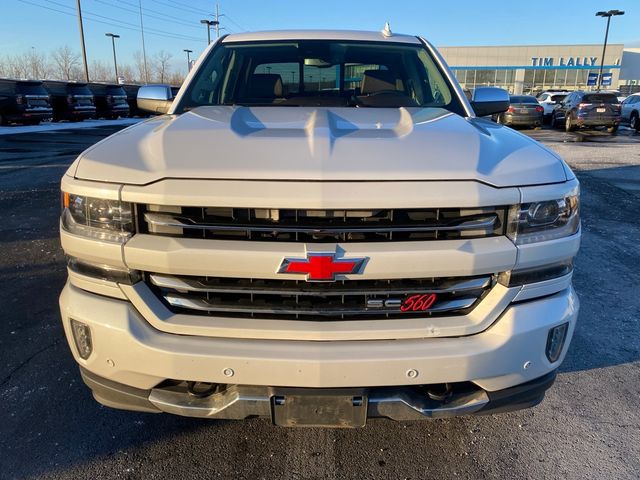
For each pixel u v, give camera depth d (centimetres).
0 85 2056
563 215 192
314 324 181
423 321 184
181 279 182
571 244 194
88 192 184
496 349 183
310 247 173
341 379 177
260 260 172
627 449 235
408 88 318
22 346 323
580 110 1977
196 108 261
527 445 238
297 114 245
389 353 178
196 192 172
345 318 183
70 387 281
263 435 244
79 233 188
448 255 175
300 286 179
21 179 890
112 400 197
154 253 176
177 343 180
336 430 248
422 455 232
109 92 2680
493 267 181
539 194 184
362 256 172
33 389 278
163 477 218
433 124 222
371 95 312
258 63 325
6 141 1555
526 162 192
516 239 183
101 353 188
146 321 184
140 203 178
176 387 192
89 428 248
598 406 267
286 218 175
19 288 414
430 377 180
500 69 6125
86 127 2147
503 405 197
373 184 173
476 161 185
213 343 180
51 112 2197
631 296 411
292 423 185
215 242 175
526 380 194
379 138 197
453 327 183
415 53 336
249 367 176
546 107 2520
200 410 188
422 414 187
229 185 172
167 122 228
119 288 186
